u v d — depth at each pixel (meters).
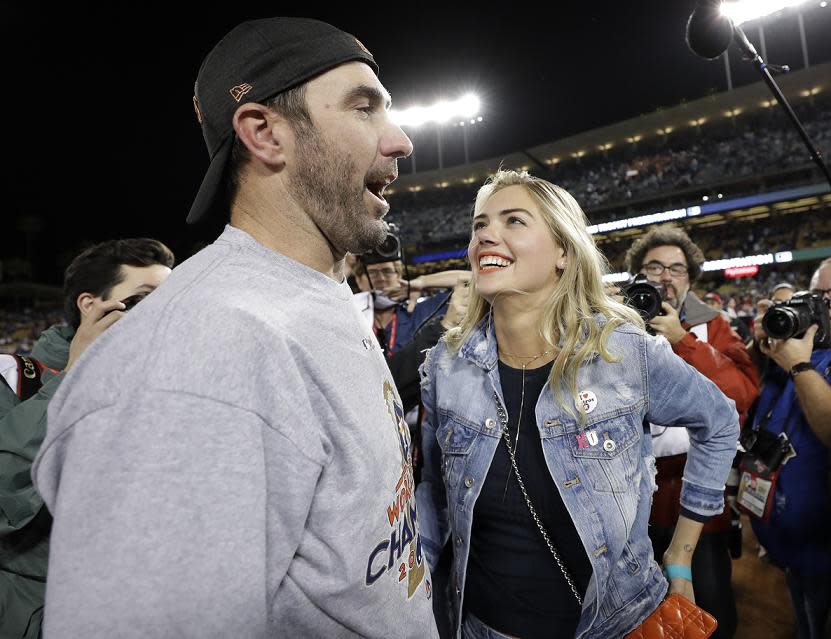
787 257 19.00
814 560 1.87
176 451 0.50
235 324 0.56
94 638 0.46
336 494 0.63
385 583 0.70
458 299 1.74
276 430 0.56
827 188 18.42
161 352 0.53
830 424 1.71
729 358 1.95
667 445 1.81
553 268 1.25
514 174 1.32
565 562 1.16
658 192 23.22
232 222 0.77
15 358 1.47
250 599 0.51
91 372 0.54
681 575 1.28
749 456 2.06
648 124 23.44
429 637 0.82
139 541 0.48
